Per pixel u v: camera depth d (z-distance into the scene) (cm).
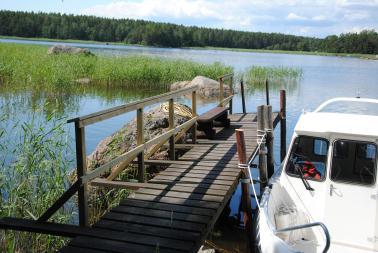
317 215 651
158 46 12312
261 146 830
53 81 2359
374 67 6781
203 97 2570
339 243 633
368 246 620
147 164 891
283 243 534
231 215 911
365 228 620
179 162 891
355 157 621
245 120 1409
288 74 3984
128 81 2817
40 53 3684
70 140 1247
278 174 812
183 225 588
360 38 13088
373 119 695
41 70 2503
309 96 2781
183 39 13000
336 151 633
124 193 866
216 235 815
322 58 10638
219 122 1276
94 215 809
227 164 881
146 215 621
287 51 14700
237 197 1012
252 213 776
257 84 3378
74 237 568
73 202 851
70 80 2489
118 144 997
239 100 2506
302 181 667
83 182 577
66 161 892
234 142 1077
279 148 1471
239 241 795
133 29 12656
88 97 2323
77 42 11806
